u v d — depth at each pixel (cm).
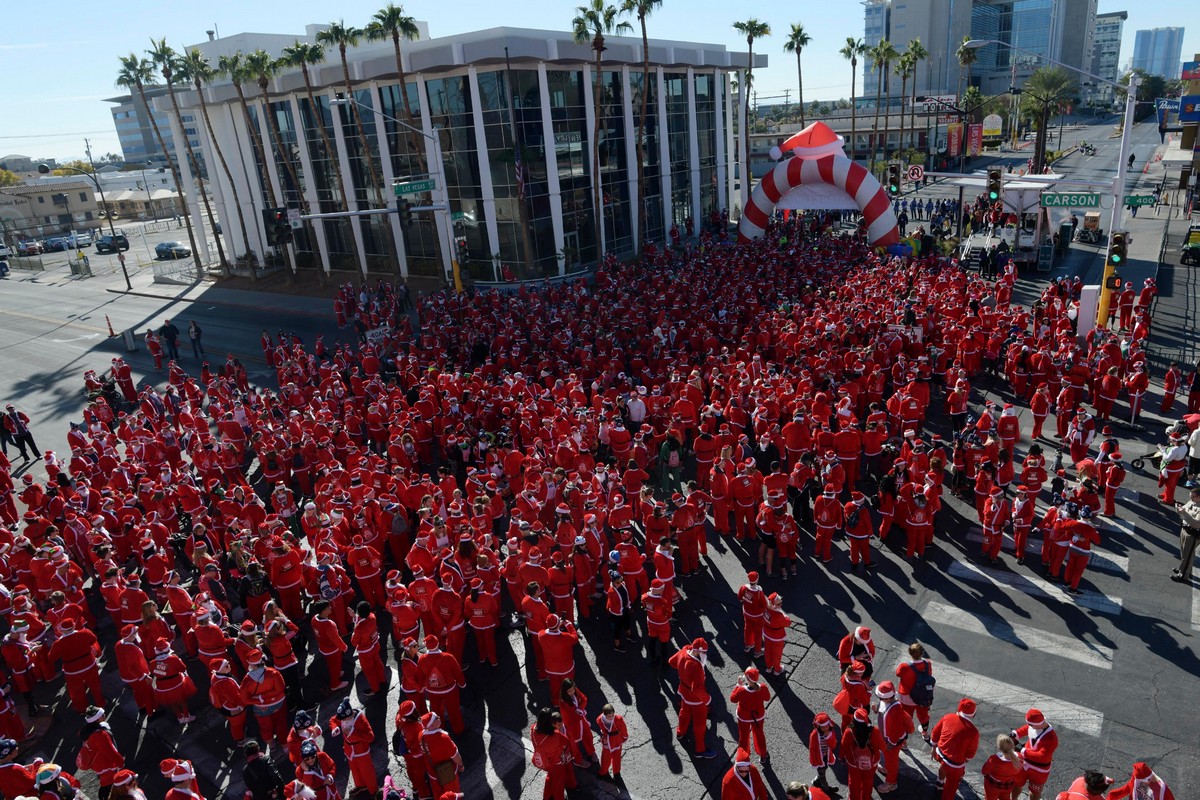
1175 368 2178
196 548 1509
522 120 4491
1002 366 2567
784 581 1533
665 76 5678
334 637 1291
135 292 5797
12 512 2123
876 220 4159
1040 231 4147
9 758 1002
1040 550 1563
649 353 2662
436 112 4662
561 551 1524
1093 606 1368
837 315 2738
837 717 1155
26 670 1319
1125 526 1612
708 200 6475
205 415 2833
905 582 1494
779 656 1254
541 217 4722
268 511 2025
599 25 4391
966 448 1766
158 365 3572
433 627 1330
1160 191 6041
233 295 5334
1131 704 1137
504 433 2041
